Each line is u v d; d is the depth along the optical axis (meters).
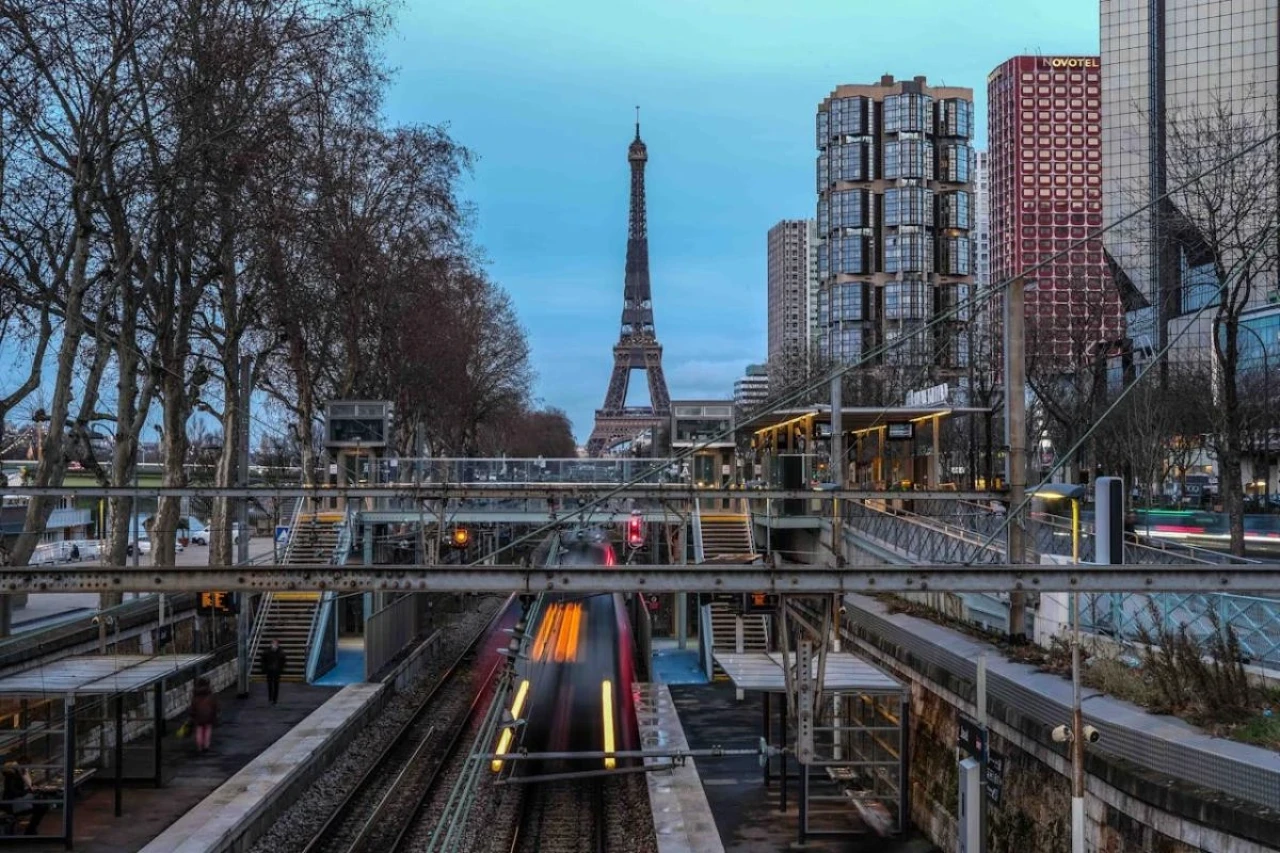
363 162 53.47
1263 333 72.62
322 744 28.95
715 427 59.72
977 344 76.38
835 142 163.50
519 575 14.48
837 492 25.16
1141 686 20.66
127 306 37.19
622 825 24.56
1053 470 20.09
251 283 52.44
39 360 34.09
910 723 26.09
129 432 37.47
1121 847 16.64
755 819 24.05
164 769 26.48
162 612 33.12
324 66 41.09
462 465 49.19
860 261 158.38
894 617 35.06
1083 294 62.28
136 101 35.09
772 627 37.91
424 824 24.39
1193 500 78.25
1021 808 20.08
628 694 36.81
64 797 21.19
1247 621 21.41
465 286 75.12
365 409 51.78
